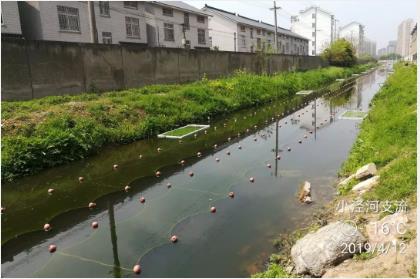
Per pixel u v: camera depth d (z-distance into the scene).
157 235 5.75
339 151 10.35
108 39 25.73
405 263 3.89
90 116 11.68
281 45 51.56
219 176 8.48
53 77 13.77
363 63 68.94
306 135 12.67
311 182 7.79
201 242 5.45
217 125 14.84
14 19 19.41
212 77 23.28
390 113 11.45
